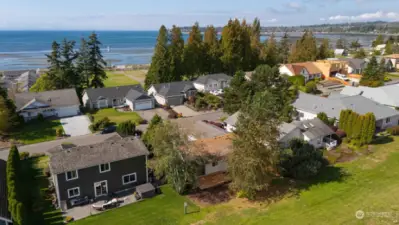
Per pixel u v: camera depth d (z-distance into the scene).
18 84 79.62
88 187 28.25
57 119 53.56
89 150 29.16
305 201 26.94
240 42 82.31
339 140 40.81
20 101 53.88
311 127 39.88
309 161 31.25
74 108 56.28
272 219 24.36
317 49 110.12
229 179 31.56
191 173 28.50
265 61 92.56
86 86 70.00
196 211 26.03
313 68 86.81
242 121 27.03
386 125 45.66
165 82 72.19
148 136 36.94
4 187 26.84
